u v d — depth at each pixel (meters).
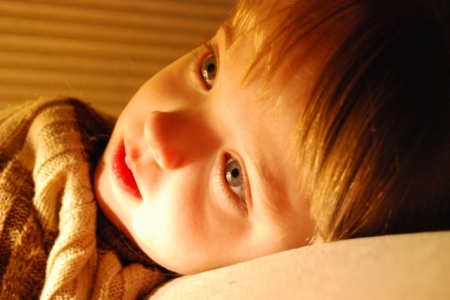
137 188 0.38
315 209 0.35
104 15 0.53
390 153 0.34
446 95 0.34
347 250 0.32
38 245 0.37
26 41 0.52
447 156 0.34
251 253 0.37
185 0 0.54
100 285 0.36
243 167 0.36
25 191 0.38
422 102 0.34
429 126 0.34
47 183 0.38
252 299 0.32
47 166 0.38
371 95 0.34
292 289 0.32
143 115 0.39
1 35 0.51
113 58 0.53
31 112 0.41
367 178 0.34
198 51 0.40
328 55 0.34
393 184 0.34
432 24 0.36
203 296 0.34
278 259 0.33
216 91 0.37
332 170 0.34
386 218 0.34
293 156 0.35
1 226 0.36
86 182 0.39
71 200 0.38
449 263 0.30
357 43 0.34
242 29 0.37
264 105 0.35
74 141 0.40
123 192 0.38
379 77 0.34
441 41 0.35
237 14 0.38
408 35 0.35
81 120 0.42
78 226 0.37
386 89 0.34
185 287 0.35
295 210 0.36
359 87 0.34
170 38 0.54
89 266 0.37
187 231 0.37
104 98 0.53
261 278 0.33
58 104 0.42
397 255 0.31
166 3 0.54
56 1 0.52
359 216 0.34
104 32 0.53
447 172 0.35
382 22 0.35
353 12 0.35
